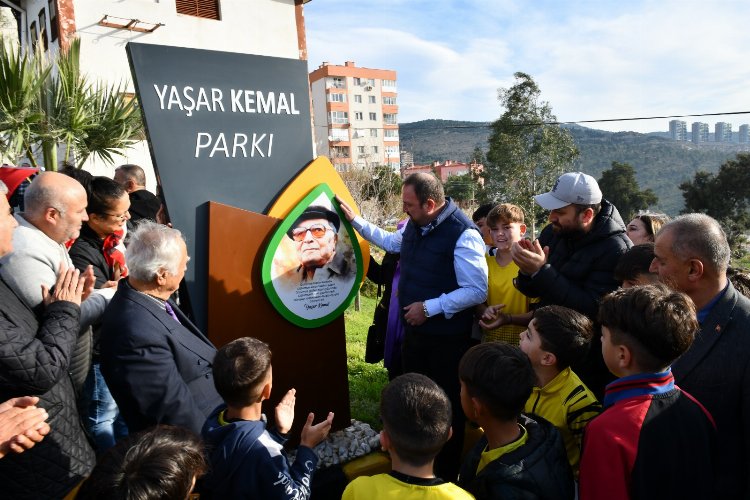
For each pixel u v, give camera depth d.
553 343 1.96
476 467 1.71
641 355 1.46
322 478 2.70
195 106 2.59
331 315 2.96
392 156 66.38
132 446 1.11
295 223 2.79
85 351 2.30
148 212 3.63
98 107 6.55
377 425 3.48
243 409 1.74
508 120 32.03
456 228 2.79
